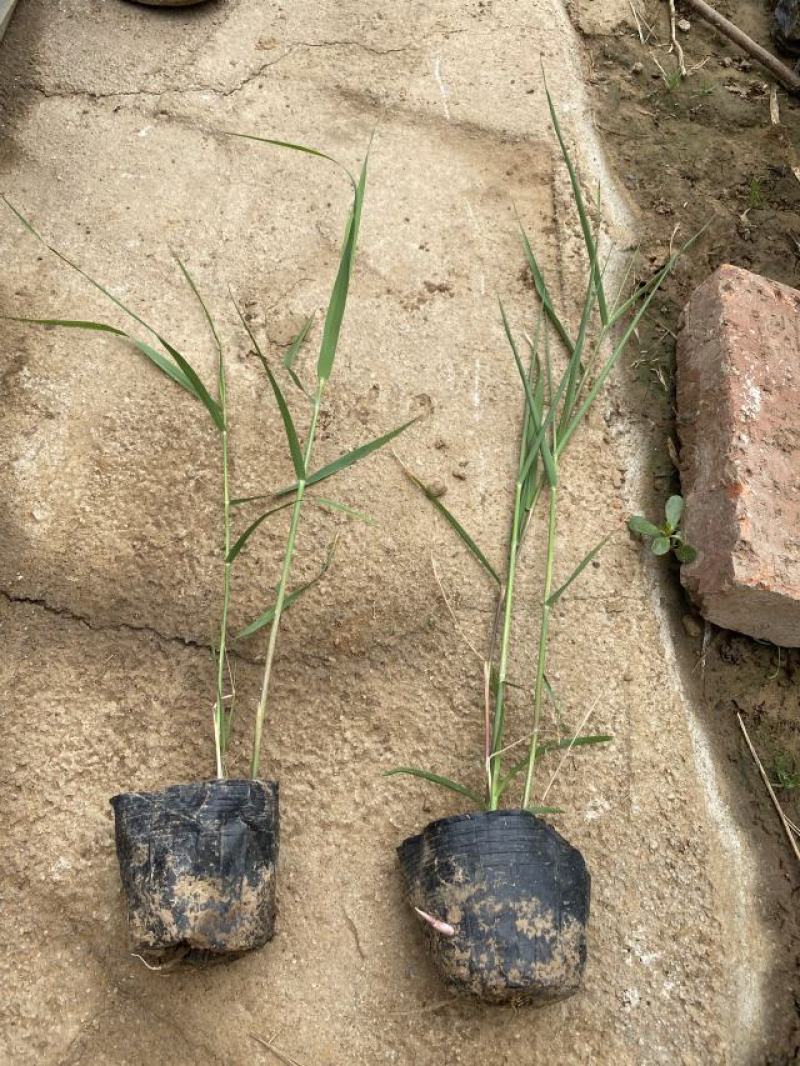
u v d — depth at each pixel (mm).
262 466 872
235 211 1005
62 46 1104
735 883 766
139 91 1077
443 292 972
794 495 822
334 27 1152
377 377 920
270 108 1079
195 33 1133
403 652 812
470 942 654
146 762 761
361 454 778
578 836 760
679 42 1218
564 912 668
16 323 918
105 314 931
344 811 757
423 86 1110
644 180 1086
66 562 823
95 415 885
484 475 888
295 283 967
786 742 831
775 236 1067
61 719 768
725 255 1044
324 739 779
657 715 812
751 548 787
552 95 1119
